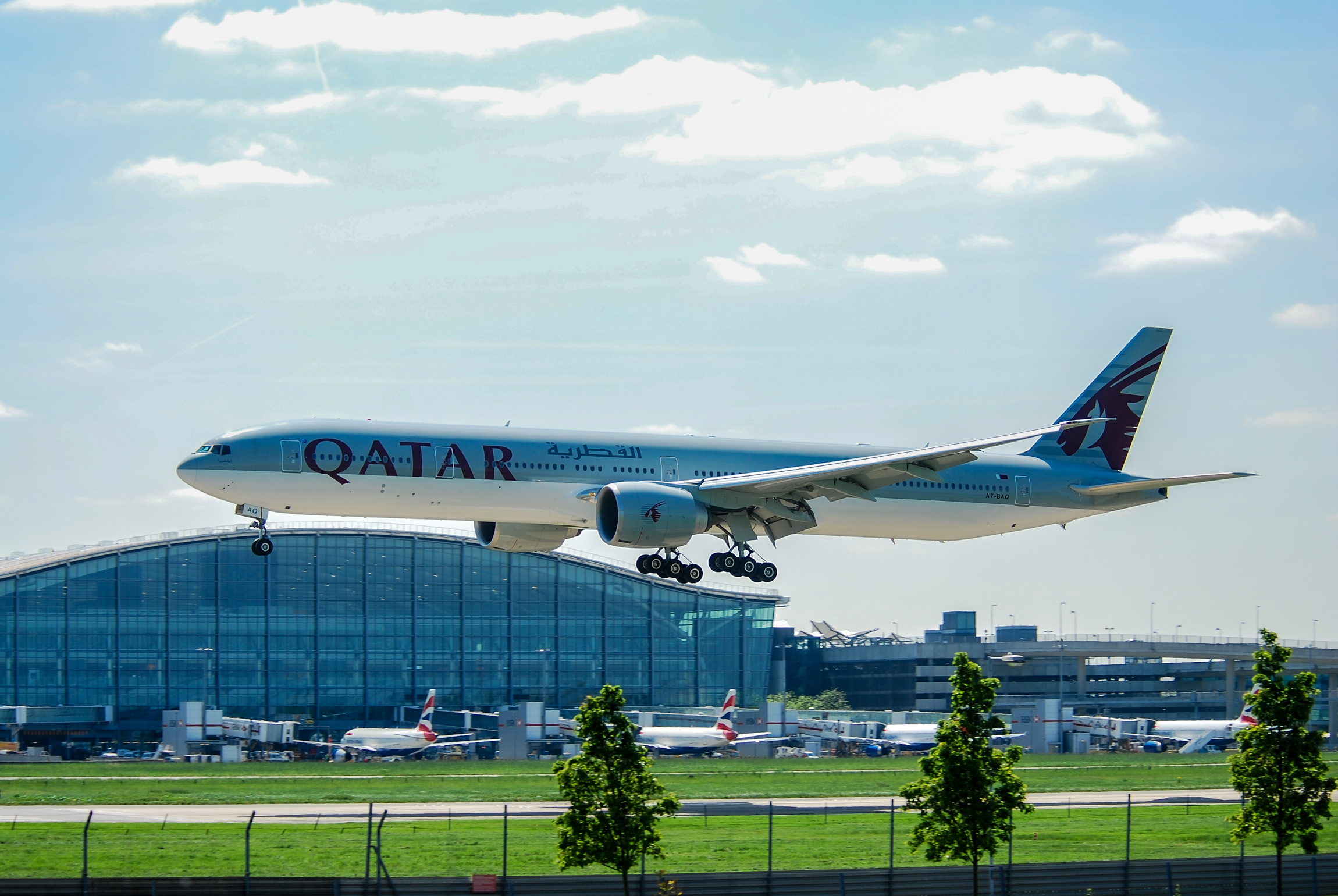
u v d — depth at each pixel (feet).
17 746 402.11
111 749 454.40
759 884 128.88
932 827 125.70
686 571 218.59
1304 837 132.77
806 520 216.74
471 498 199.72
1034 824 194.80
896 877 132.26
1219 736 414.62
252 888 120.37
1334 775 292.81
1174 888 139.44
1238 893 141.90
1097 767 340.39
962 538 240.53
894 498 230.07
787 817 196.34
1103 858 161.17
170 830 170.19
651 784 117.39
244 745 402.52
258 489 190.70
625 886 117.50
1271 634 134.41
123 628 491.31
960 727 125.70
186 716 381.60
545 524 219.00
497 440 203.00
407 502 197.47
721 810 206.28
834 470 199.82
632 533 194.29
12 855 145.38
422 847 157.38
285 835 165.89
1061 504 244.63
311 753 414.41
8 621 477.36
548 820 187.32
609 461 208.64
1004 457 242.78
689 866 147.74
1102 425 256.11
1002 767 124.77
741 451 220.23
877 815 200.54
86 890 118.21
